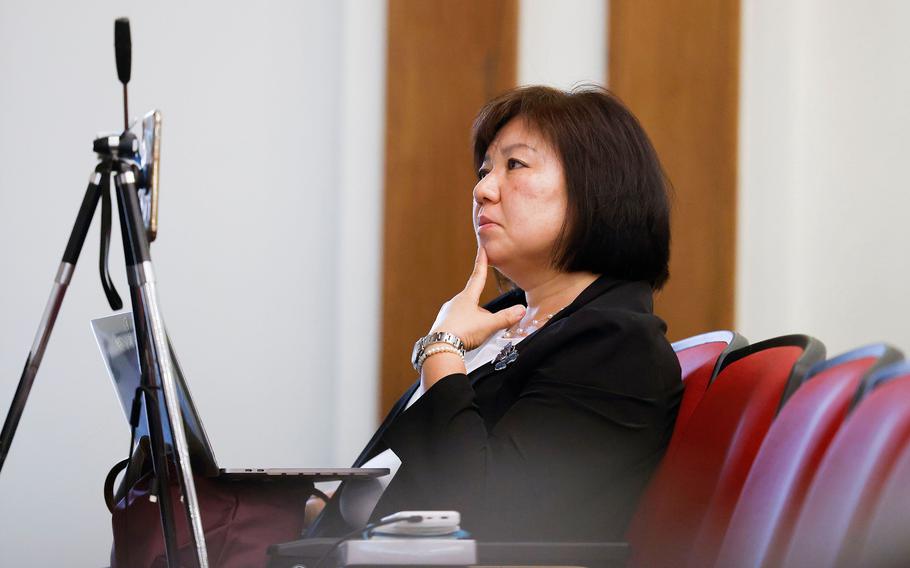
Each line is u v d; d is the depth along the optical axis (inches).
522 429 257.8
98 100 608.1
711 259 575.2
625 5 580.1
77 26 609.3
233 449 599.2
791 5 594.9
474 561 205.0
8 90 604.4
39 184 603.8
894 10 595.2
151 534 271.0
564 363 264.1
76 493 599.5
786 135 592.1
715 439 241.3
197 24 611.2
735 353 265.9
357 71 594.6
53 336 598.5
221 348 602.2
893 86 594.9
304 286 605.0
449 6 581.0
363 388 586.2
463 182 578.6
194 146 607.2
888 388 176.7
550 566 210.1
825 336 594.2
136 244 251.6
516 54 581.3
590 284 291.4
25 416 596.7
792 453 200.2
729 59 578.9
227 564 269.7
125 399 296.4
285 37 610.5
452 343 279.4
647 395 261.9
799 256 595.8
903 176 592.7
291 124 608.1
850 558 165.0
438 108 579.8
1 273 598.5
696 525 239.3
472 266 577.6
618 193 285.1
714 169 577.6
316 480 280.1
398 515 209.2
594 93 296.8
